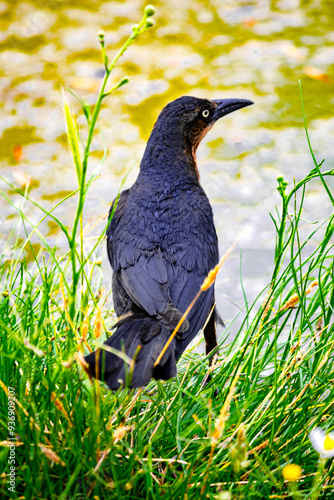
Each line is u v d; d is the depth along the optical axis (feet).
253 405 20.29
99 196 43.19
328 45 59.36
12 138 48.55
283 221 19.86
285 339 26.81
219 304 34.12
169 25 63.41
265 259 37.40
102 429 18.01
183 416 20.52
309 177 19.65
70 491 17.51
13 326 21.86
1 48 59.52
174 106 26.73
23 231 39.55
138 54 58.54
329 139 48.11
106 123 50.42
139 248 23.48
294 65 56.85
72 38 61.00
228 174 45.09
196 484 17.42
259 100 52.54
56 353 19.51
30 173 45.06
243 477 18.52
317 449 17.53
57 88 54.08
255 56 58.23
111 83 54.39
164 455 18.97
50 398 17.40
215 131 49.65
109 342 19.52
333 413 20.25
